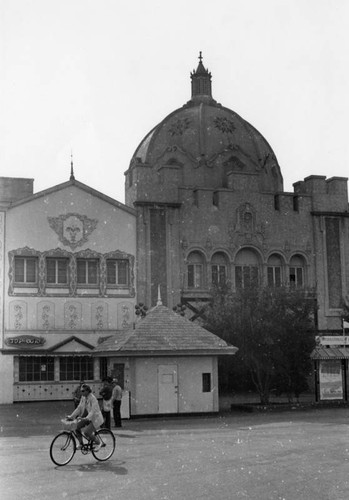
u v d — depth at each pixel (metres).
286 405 37.22
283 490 14.33
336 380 38.25
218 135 58.47
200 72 63.50
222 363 38.88
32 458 19.34
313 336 39.00
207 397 34.91
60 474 16.56
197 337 35.22
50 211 47.97
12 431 27.39
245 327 37.94
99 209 49.22
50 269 47.84
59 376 46.69
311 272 54.12
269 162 60.09
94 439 18.41
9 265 46.66
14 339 45.81
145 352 33.81
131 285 49.38
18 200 47.28
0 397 45.22
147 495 13.91
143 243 50.06
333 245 54.97
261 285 45.59
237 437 24.12
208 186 56.56
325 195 55.25
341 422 29.56
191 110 59.72
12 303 46.50
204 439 23.66
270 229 53.53
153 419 33.16
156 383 34.28
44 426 29.56
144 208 50.44
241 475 16.16
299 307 39.50
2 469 17.36
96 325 48.16
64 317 47.56
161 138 58.00
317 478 15.70
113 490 14.47
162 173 51.59
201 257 51.75
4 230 46.78
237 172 53.12
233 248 52.31
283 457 19.00
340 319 53.72
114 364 35.34
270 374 38.56
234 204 52.78
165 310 36.34
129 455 19.73
